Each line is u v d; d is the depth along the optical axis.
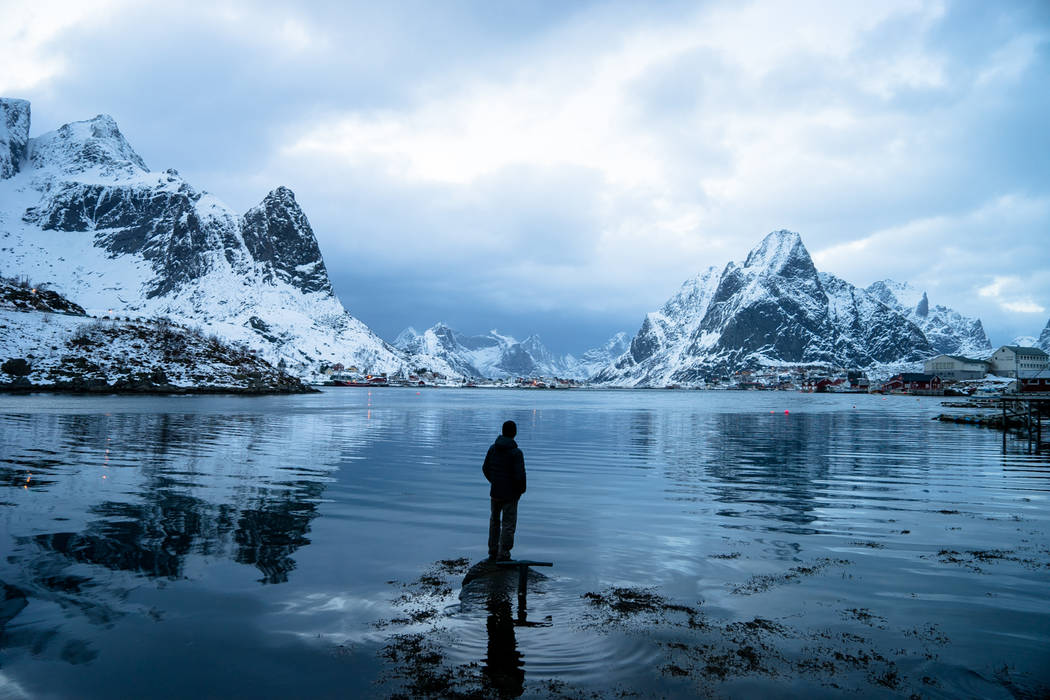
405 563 8.95
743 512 13.04
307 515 12.14
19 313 88.38
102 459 19.80
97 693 5.03
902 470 20.44
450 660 5.75
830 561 9.25
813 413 72.56
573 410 78.88
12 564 8.51
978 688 5.27
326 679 5.34
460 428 40.31
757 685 5.29
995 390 163.00
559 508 13.40
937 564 9.12
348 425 40.25
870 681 5.40
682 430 41.25
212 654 5.81
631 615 6.95
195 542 9.88
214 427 34.19
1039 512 13.16
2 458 19.62
